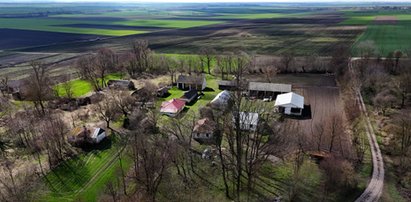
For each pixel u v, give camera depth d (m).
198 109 84.75
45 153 62.69
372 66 112.31
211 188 51.53
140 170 53.03
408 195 47.84
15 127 70.62
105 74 124.44
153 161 49.59
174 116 79.31
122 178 53.06
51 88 96.50
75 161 60.28
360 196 47.66
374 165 55.69
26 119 75.50
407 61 118.81
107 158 61.25
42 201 48.84
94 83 105.56
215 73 123.88
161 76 122.19
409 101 85.38
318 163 56.94
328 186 50.12
